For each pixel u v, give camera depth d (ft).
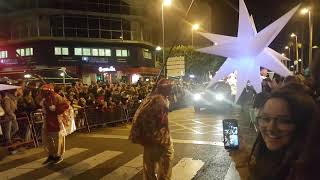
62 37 161.89
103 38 171.12
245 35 8.37
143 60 185.98
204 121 55.62
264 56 8.52
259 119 5.92
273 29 7.98
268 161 5.90
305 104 5.27
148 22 192.65
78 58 165.17
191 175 24.39
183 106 89.20
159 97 17.83
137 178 24.30
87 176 25.02
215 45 8.58
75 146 36.35
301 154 4.71
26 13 159.02
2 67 133.08
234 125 7.58
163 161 17.97
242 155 7.38
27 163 29.30
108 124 53.67
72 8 163.22
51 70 91.35
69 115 30.12
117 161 29.30
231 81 32.53
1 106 34.04
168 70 80.48
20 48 164.04
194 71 173.88
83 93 53.72
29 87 41.70
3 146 33.22
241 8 8.45
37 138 37.35
